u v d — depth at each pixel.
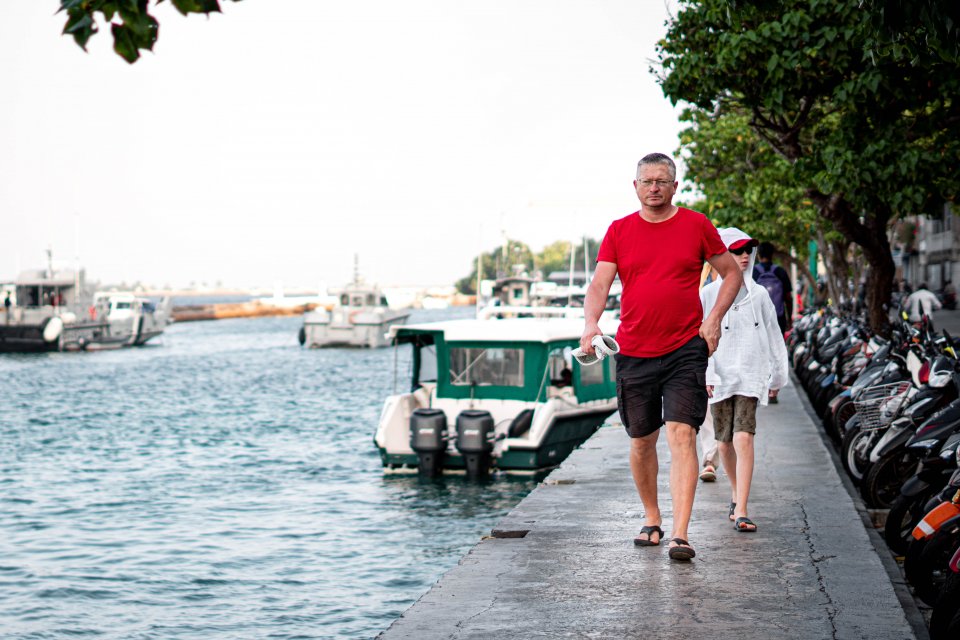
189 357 74.25
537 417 19.20
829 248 34.28
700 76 17.00
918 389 9.64
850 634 5.55
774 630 5.63
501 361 19.80
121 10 4.00
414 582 12.82
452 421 20.02
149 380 53.75
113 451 26.86
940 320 40.34
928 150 15.73
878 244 19.16
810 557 7.18
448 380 20.09
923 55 10.11
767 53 16.23
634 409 7.17
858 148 15.77
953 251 58.06
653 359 7.03
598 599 6.24
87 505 18.86
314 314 84.50
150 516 17.67
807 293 44.56
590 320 7.02
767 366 8.25
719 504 9.16
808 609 5.99
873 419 10.91
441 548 14.53
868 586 6.45
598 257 7.22
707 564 7.02
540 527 8.31
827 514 8.66
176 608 11.92
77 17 4.00
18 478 22.31
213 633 10.94
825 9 15.40
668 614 5.93
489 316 28.06
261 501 18.78
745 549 7.44
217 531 16.19
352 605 11.88
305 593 12.41
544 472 19.45
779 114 16.81
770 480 10.38
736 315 8.23
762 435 13.78
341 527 16.14
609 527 8.27
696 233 7.00
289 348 86.88
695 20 17.12
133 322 87.38
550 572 6.88
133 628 11.17
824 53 15.50
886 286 19.45
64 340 76.81
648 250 7.00
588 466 11.81
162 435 30.30
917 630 6.05
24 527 16.86
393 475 20.39
